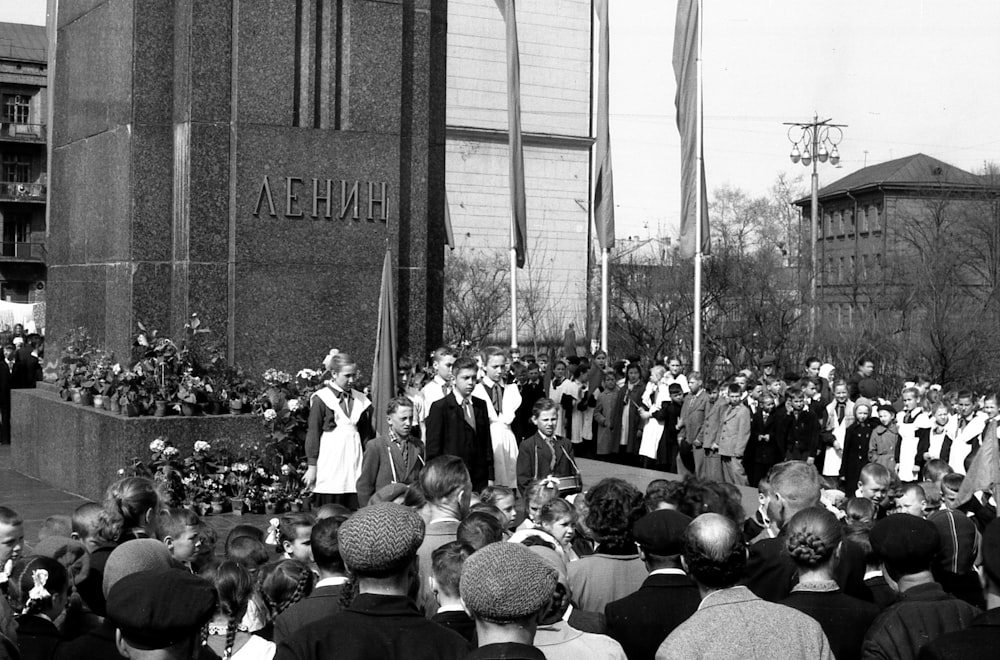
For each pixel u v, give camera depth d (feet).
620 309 161.38
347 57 52.54
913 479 56.90
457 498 22.30
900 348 131.03
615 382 72.23
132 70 50.29
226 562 17.01
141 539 16.29
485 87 204.23
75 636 18.16
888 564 18.08
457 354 50.80
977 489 34.12
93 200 54.13
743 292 140.97
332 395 41.47
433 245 58.95
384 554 13.97
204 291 49.78
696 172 79.30
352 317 52.31
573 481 37.17
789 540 17.88
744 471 59.98
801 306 140.05
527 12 207.41
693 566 15.39
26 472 54.70
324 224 51.83
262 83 50.65
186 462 44.98
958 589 24.41
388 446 36.06
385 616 13.93
